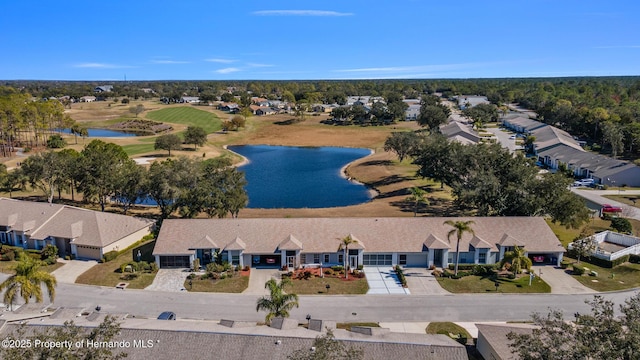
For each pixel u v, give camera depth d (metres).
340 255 61.53
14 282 44.81
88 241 63.22
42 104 156.50
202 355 35.97
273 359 35.41
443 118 172.62
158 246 60.19
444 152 90.88
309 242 61.28
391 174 119.31
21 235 68.00
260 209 90.50
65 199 94.06
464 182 82.31
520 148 146.25
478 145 90.81
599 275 59.00
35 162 84.12
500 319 48.12
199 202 70.56
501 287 55.34
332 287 55.22
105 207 90.06
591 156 116.94
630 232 72.00
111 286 55.00
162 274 58.53
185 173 74.88
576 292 54.31
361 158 148.62
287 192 108.00
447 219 65.00
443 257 60.84
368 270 60.50
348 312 49.31
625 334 26.16
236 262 60.75
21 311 44.94
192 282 56.12
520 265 57.12
